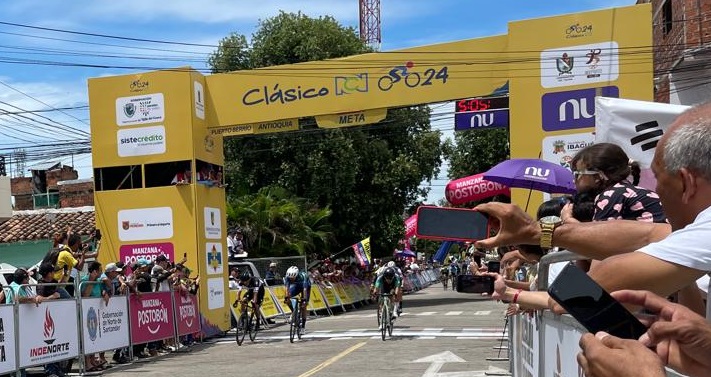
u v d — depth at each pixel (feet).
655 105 17.98
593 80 43.60
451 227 9.43
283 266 73.87
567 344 8.46
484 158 115.96
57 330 33.27
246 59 96.12
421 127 102.94
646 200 10.98
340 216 91.76
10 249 80.12
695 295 7.30
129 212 54.08
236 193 88.79
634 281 5.92
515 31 45.50
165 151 53.26
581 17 44.06
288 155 90.07
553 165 27.04
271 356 40.06
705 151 5.66
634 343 4.86
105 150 54.80
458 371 31.65
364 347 42.55
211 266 54.08
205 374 33.71
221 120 54.34
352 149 89.40
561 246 8.28
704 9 54.65
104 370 36.70
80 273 37.78
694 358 5.07
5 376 31.40
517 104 45.21
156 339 43.16
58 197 110.63
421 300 100.58
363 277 95.35
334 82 51.06
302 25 94.12
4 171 86.07
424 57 48.80
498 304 84.48
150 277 44.37
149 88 53.78
